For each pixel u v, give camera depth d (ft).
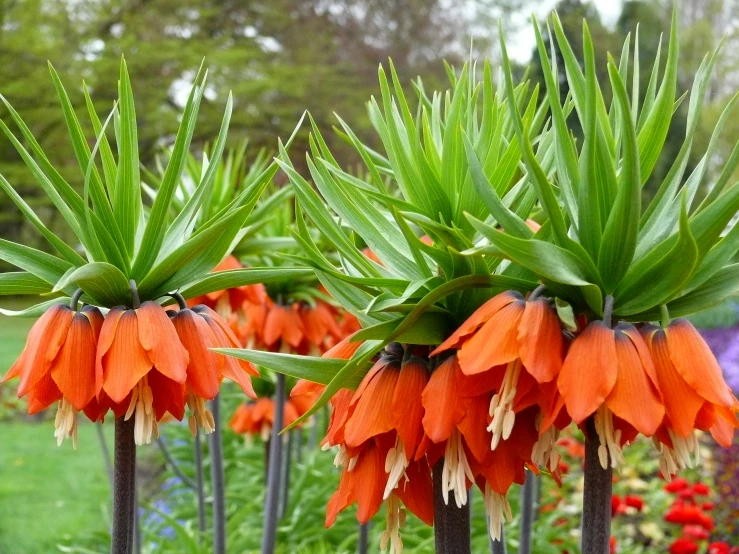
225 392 9.87
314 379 2.66
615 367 2.37
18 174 22.43
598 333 2.40
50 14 22.06
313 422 7.07
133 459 2.86
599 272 2.45
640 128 2.66
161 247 2.89
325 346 5.36
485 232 2.36
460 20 26.03
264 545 5.26
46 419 14.98
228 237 2.85
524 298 2.49
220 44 24.95
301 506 7.00
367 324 2.72
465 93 2.81
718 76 23.50
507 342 2.41
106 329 2.71
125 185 2.84
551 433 2.51
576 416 2.34
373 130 23.80
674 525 7.18
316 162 2.71
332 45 25.49
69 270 2.64
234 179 4.93
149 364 2.69
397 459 2.55
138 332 2.71
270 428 6.56
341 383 2.55
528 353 2.38
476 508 6.38
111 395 2.65
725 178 2.47
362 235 2.72
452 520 2.62
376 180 2.85
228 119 2.93
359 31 25.64
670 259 2.40
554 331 2.42
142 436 2.75
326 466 8.06
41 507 9.53
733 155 2.46
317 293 5.02
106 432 13.47
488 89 2.67
